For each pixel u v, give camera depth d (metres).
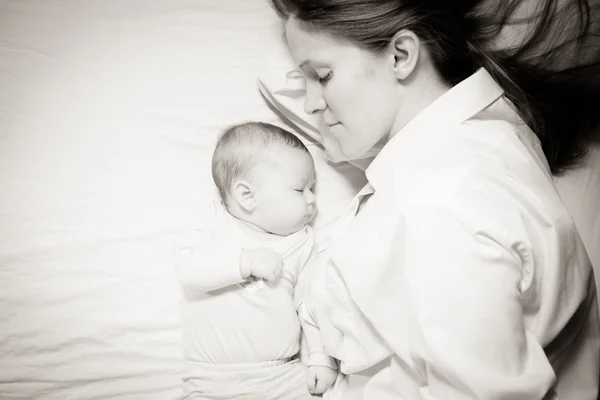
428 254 0.72
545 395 0.74
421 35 0.86
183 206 1.12
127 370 1.00
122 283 1.05
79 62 1.27
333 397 0.93
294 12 0.85
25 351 1.00
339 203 1.13
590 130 1.05
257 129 1.04
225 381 0.96
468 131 0.84
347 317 0.86
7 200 1.11
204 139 1.18
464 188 0.75
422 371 0.76
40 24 1.32
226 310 0.97
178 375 1.01
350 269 0.83
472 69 0.95
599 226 0.97
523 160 0.82
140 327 1.02
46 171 1.15
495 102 0.91
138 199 1.12
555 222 0.77
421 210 0.75
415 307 0.72
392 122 0.91
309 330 0.97
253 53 1.27
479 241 0.71
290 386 0.96
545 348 0.81
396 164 0.87
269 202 1.00
